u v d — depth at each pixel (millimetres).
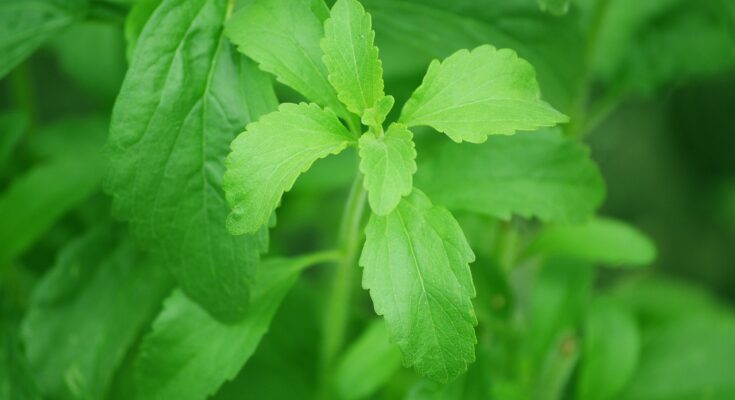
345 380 391
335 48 323
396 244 321
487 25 379
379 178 316
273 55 332
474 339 319
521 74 328
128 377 432
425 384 382
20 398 393
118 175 337
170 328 359
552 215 380
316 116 324
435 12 377
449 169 386
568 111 392
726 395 455
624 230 424
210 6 339
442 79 328
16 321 413
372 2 370
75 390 396
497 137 387
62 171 416
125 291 405
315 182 451
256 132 318
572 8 389
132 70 333
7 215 406
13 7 378
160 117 336
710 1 437
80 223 449
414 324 320
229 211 340
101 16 385
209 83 339
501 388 407
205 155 339
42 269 448
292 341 441
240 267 341
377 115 325
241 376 438
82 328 401
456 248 320
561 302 438
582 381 429
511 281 459
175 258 344
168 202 340
